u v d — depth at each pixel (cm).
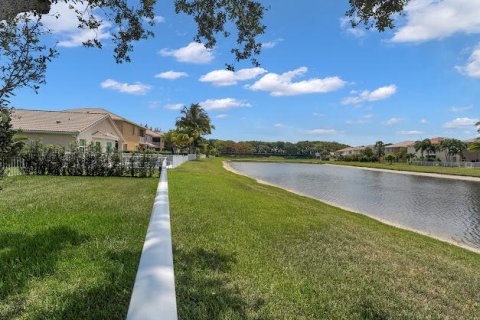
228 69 611
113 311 287
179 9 581
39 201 796
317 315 319
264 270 426
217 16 584
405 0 479
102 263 391
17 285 328
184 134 5953
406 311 350
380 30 508
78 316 278
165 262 182
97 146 1741
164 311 129
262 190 1666
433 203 1744
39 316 275
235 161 8612
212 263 433
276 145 13512
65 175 1608
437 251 710
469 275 520
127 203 800
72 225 556
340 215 1090
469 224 1214
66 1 430
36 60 392
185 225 632
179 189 1169
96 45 570
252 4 569
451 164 6128
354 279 428
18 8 345
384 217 1327
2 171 416
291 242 588
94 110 4375
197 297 330
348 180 3316
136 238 501
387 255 573
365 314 331
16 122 2356
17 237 477
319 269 454
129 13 581
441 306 375
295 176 3762
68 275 355
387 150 9469
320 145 13800
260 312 312
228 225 664
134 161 1658
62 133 2327
